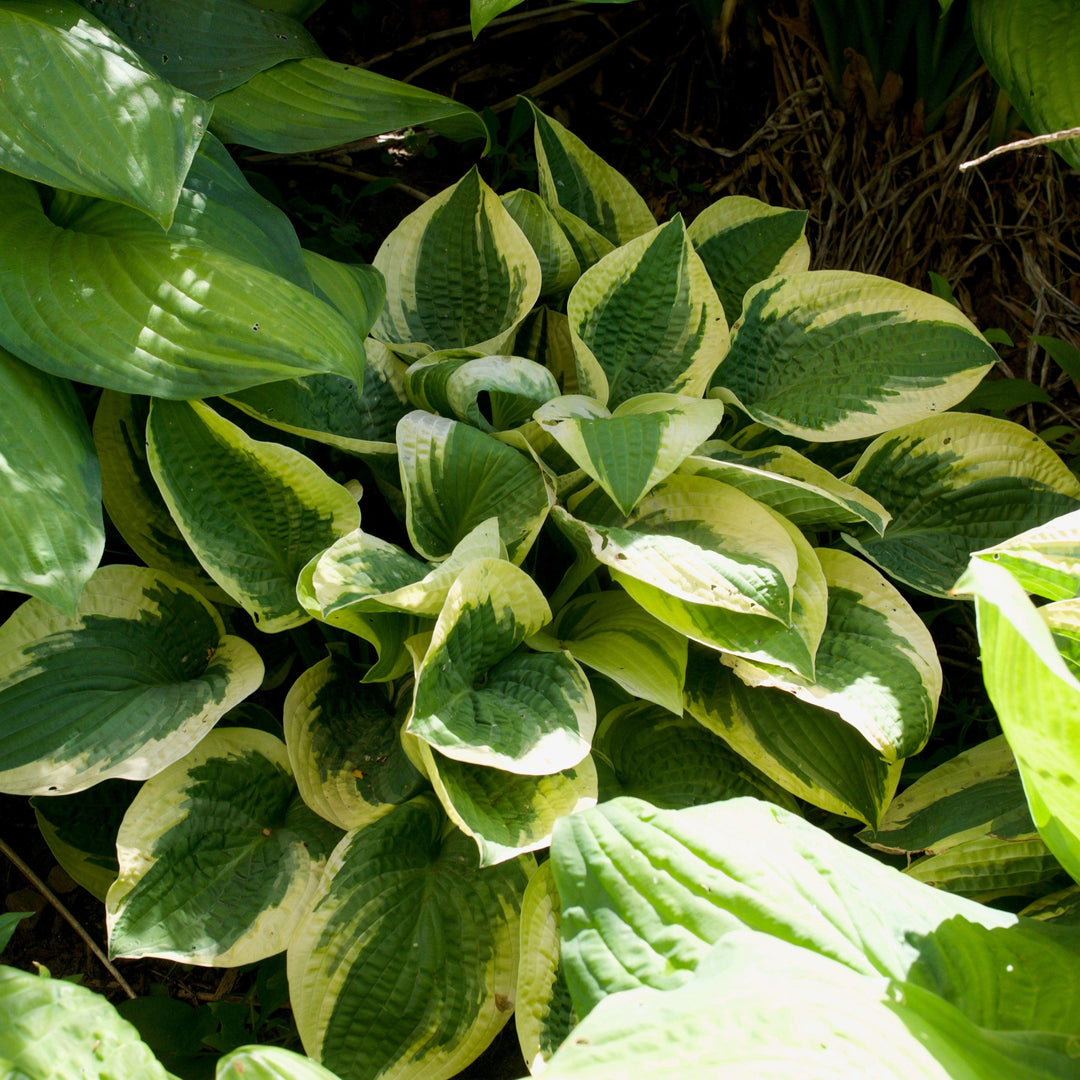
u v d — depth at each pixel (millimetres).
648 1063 1230
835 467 1701
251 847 1513
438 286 1683
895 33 1740
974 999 1296
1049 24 1627
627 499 1503
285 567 1559
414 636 1528
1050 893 1507
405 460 1533
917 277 1819
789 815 1354
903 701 1536
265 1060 1277
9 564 1405
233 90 1641
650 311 1642
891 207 1804
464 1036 1473
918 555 1616
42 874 1629
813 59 1803
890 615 1573
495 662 1538
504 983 1485
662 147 1920
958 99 1761
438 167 1914
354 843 1502
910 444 1640
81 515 1447
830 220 1829
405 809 1526
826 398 1630
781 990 1252
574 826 1326
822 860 1330
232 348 1495
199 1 1650
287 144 1637
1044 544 1386
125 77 1502
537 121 1743
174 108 1507
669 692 1536
